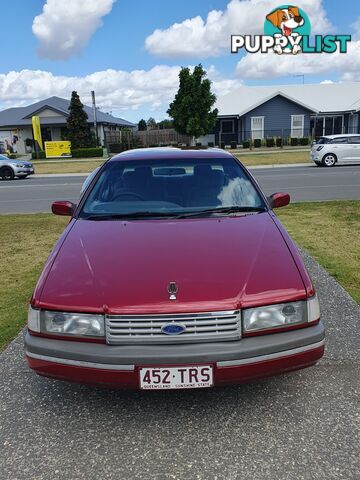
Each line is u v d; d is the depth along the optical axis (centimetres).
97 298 243
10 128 4406
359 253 578
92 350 237
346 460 227
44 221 893
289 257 274
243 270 258
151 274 255
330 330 364
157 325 235
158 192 373
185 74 3127
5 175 2019
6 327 392
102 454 237
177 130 3284
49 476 222
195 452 236
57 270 270
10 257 624
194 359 231
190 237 300
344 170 1772
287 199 400
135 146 3912
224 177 388
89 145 3841
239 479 217
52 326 245
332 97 3862
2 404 284
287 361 242
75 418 268
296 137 3628
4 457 236
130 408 275
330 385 292
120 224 330
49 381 309
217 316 236
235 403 277
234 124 3722
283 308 243
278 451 234
